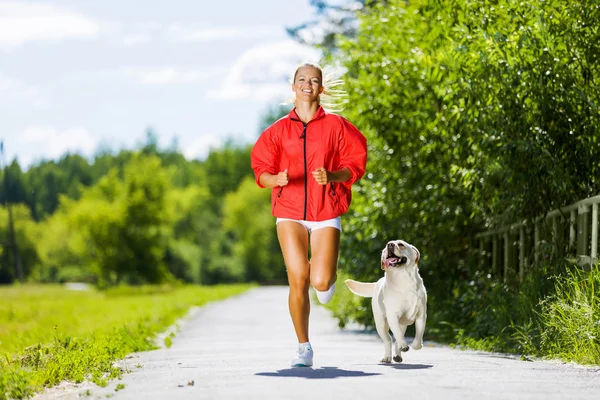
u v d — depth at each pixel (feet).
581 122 39.24
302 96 28.53
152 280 244.42
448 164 57.67
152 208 241.96
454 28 42.60
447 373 26.48
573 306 34.19
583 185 40.83
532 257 46.80
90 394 23.85
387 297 29.30
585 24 38.52
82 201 251.39
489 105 41.42
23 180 515.09
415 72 57.31
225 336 57.21
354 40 64.95
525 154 39.70
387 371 27.17
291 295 28.68
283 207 28.60
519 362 31.68
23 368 29.99
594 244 36.50
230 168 460.96
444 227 59.93
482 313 45.21
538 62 39.17
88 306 111.65
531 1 40.98
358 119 60.23
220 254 358.64
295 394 21.83
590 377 25.76
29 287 319.88
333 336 57.26
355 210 64.13
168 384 25.00
